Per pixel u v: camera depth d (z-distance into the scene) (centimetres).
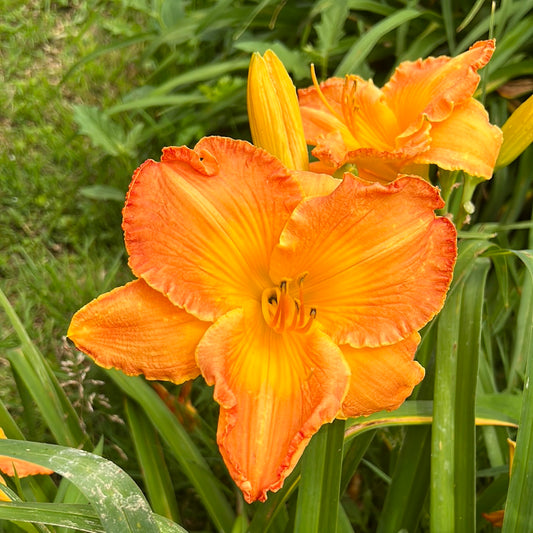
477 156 48
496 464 54
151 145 79
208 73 73
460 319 50
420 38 73
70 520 40
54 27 89
